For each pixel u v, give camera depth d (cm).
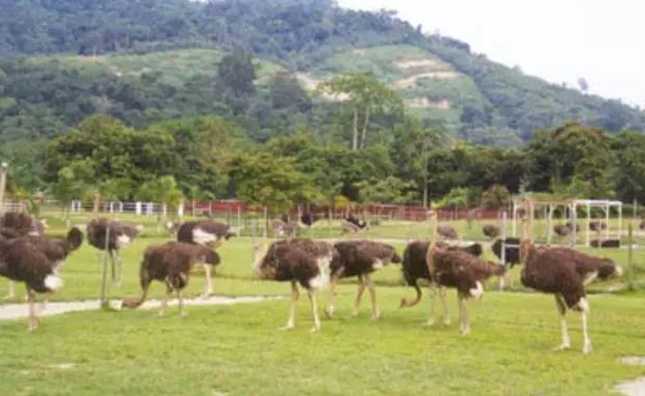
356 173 8944
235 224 6419
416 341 1831
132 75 15750
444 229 4666
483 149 9719
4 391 1223
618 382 1502
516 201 4984
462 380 1436
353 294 2806
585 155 8756
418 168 9594
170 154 8275
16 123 11669
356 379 1404
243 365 1480
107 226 2800
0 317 2023
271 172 6594
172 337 1755
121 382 1302
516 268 3666
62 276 3000
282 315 2177
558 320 2267
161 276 2120
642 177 8594
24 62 14850
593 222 5875
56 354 1522
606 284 3503
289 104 15350
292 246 1958
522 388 1395
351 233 6006
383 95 12025
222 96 15000
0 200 2416
